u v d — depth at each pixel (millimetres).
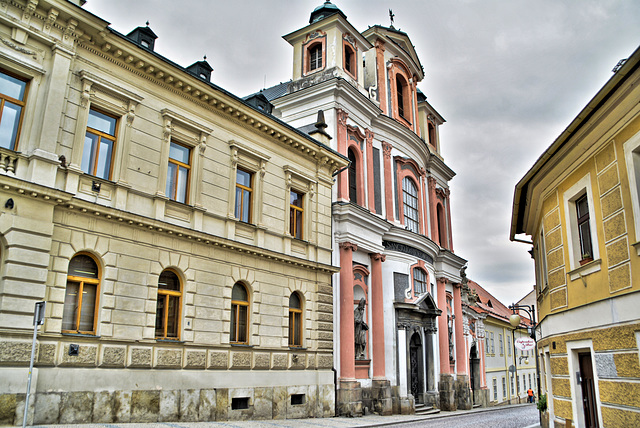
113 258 16391
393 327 31344
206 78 22047
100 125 17094
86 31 16453
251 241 21688
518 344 24609
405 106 39781
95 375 15328
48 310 14586
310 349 23719
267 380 21078
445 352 37625
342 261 28016
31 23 15219
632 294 11008
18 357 13672
